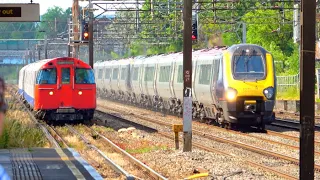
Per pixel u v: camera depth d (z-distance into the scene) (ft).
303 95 65.98
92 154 118.11
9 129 127.44
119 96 331.57
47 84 182.91
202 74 184.85
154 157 114.11
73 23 253.03
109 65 350.64
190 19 113.29
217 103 170.71
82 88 185.06
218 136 151.43
